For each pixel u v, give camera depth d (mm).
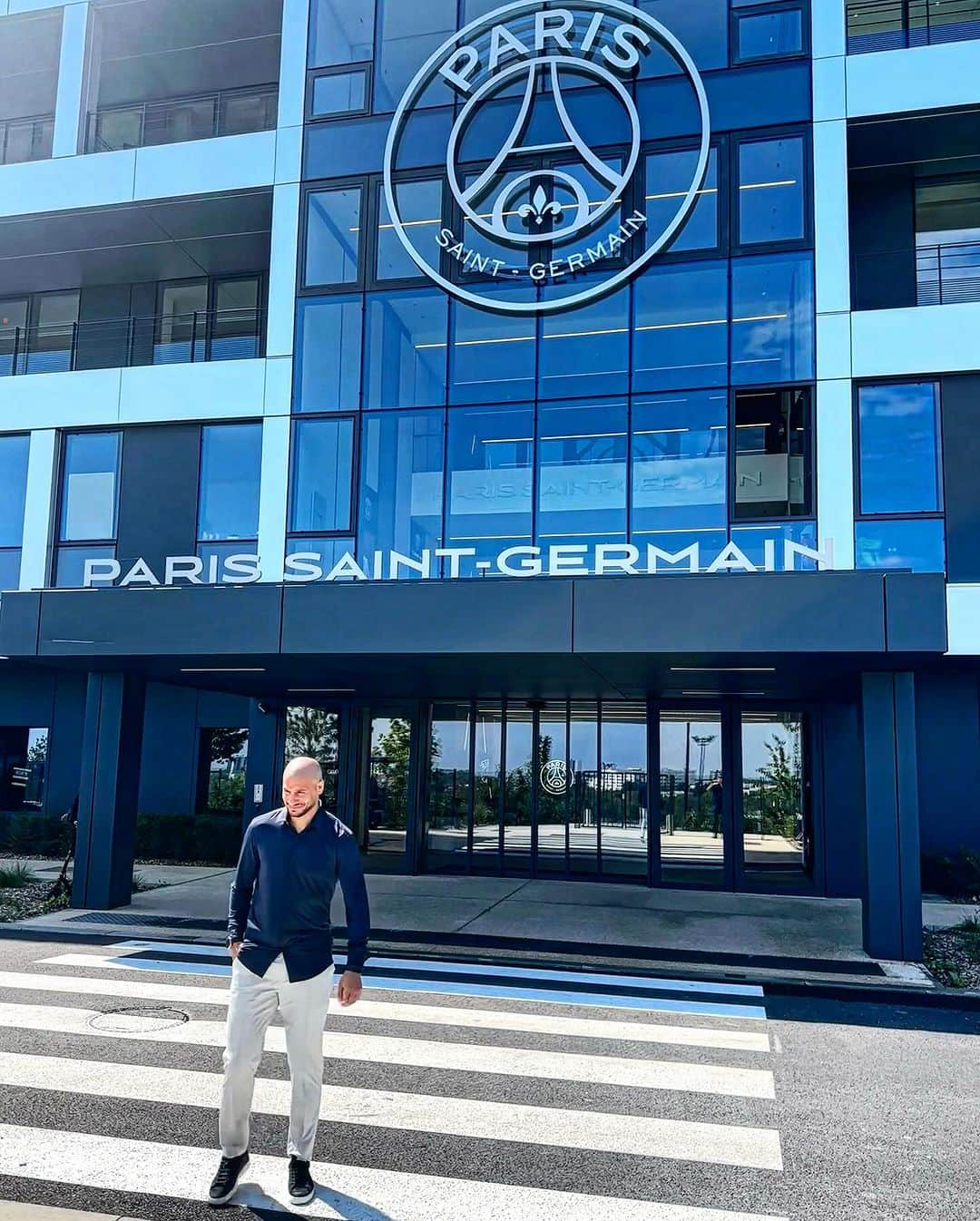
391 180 15805
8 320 20797
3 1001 8141
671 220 14547
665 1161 5051
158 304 20109
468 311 15219
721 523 14031
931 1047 7297
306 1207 4434
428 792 16938
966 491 14344
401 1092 6043
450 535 14875
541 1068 6594
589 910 13086
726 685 13453
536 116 15203
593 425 14547
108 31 19281
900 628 9312
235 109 20266
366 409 15516
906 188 16547
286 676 13328
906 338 14305
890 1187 4781
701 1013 8195
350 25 16516
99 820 12789
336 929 11539
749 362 14273
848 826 14727
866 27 16703
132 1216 4309
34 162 17922
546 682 13609
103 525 17891
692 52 14852
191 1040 7008
